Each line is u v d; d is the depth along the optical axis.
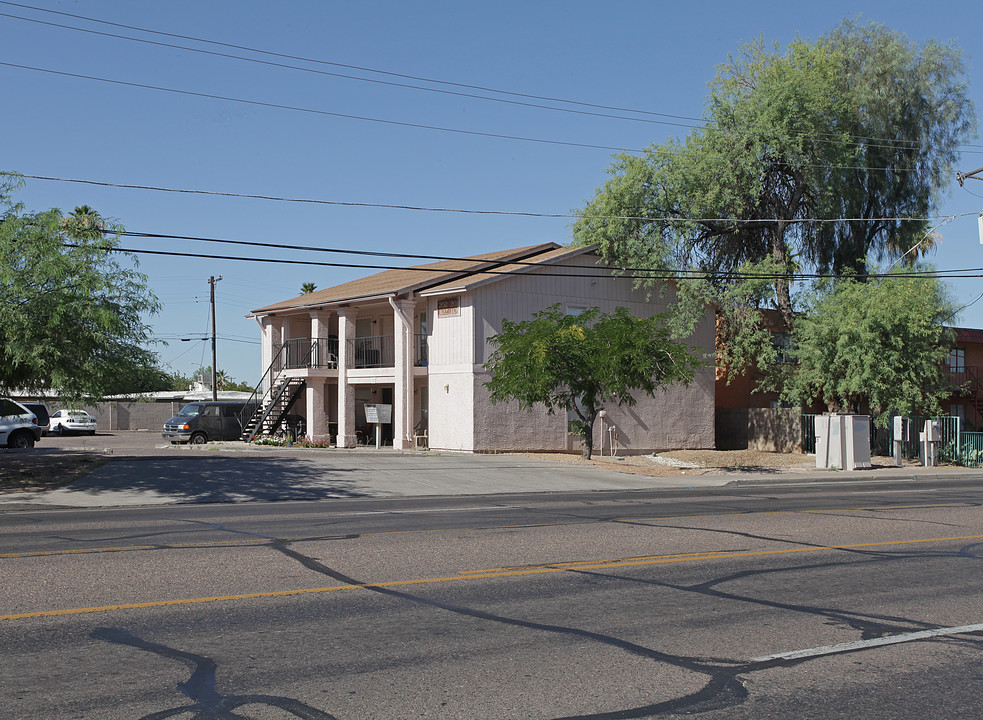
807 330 32.81
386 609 7.76
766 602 8.22
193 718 5.07
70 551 10.50
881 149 37.22
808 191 35.81
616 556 10.57
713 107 34.25
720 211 34.88
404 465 24.28
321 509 15.84
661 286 35.00
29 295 16.30
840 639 6.94
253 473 21.30
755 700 5.49
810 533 12.73
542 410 31.64
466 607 7.88
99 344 17.66
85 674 5.86
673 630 7.16
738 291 33.41
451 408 30.98
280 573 9.26
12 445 30.59
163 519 13.98
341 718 5.09
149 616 7.41
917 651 6.63
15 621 7.21
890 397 31.20
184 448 30.44
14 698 5.38
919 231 37.28
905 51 37.66
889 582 9.21
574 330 25.62
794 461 31.56
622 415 33.78
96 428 51.25
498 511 15.49
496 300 30.86
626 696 5.52
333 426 37.97
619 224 33.53
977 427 44.22
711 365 35.78
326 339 35.59
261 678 5.79
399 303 31.95
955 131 37.81
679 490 21.39
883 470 29.19
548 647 6.61
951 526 13.63
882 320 30.80
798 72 33.69
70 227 17.67
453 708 5.27
